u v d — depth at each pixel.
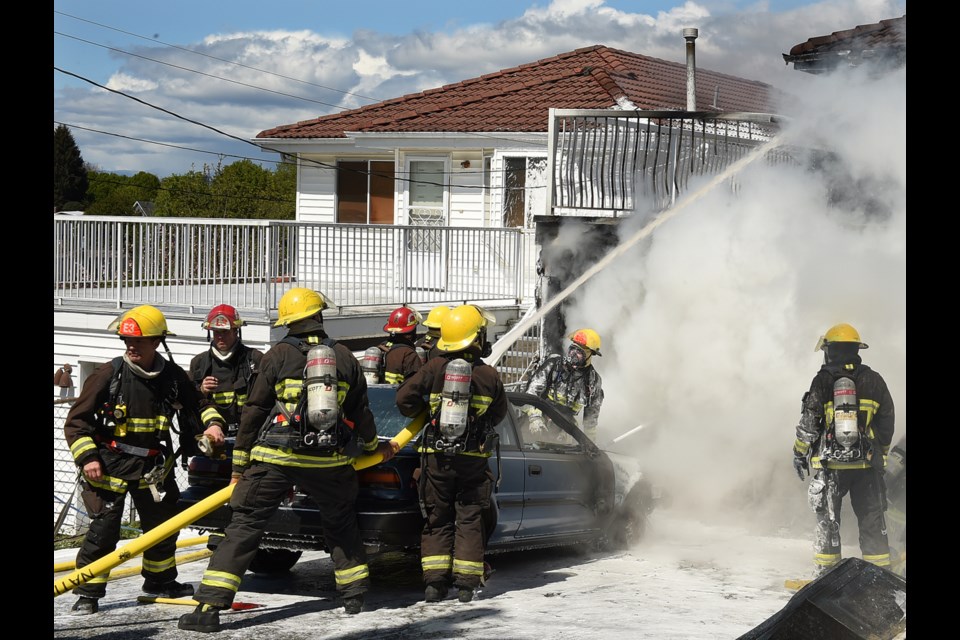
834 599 4.73
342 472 5.85
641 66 21.86
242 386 8.15
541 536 7.40
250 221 12.89
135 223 13.65
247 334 12.53
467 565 6.38
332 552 6.01
